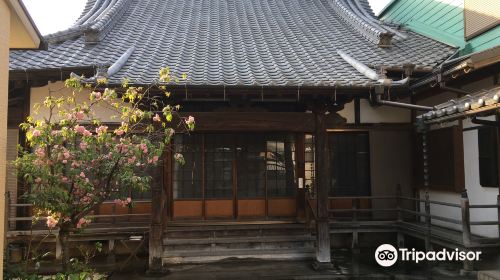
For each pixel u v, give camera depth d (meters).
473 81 7.66
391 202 9.67
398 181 9.70
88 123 5.70
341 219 9.41
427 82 7.84
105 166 4.87
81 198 4.85
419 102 9.35
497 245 6.55
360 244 9.05
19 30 4.63
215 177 8.13
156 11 11.70
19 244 7.68
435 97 8.76
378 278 6.64
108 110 7.91
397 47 9.57
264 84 6.28
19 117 8.21
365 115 9.48
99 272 7.07
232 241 7.49
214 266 7.20
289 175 8.27
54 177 4.50
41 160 4.56
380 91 6.45
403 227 8.58
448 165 8.30
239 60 7.97
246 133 8.23
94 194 4.85
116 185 5.08
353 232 8.71
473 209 7.64
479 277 6.10
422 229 7.91
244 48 8.87
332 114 7.29
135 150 4.82
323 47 9.26
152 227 6.99
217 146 8.18
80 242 8.09
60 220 4.78
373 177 9.66
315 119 7.26
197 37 9.62
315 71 7.24
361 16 11.45
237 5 12.58
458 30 9.01
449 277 6.62
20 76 7.52
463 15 8.76
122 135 5.53
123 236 7.78
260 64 7.66
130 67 6.96
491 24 7.70
